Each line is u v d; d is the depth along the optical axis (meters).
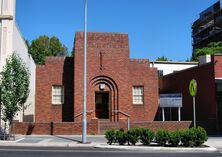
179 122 29.31
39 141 23.22
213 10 102.19
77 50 31.61
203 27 107.50
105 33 32.34
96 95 32.47
